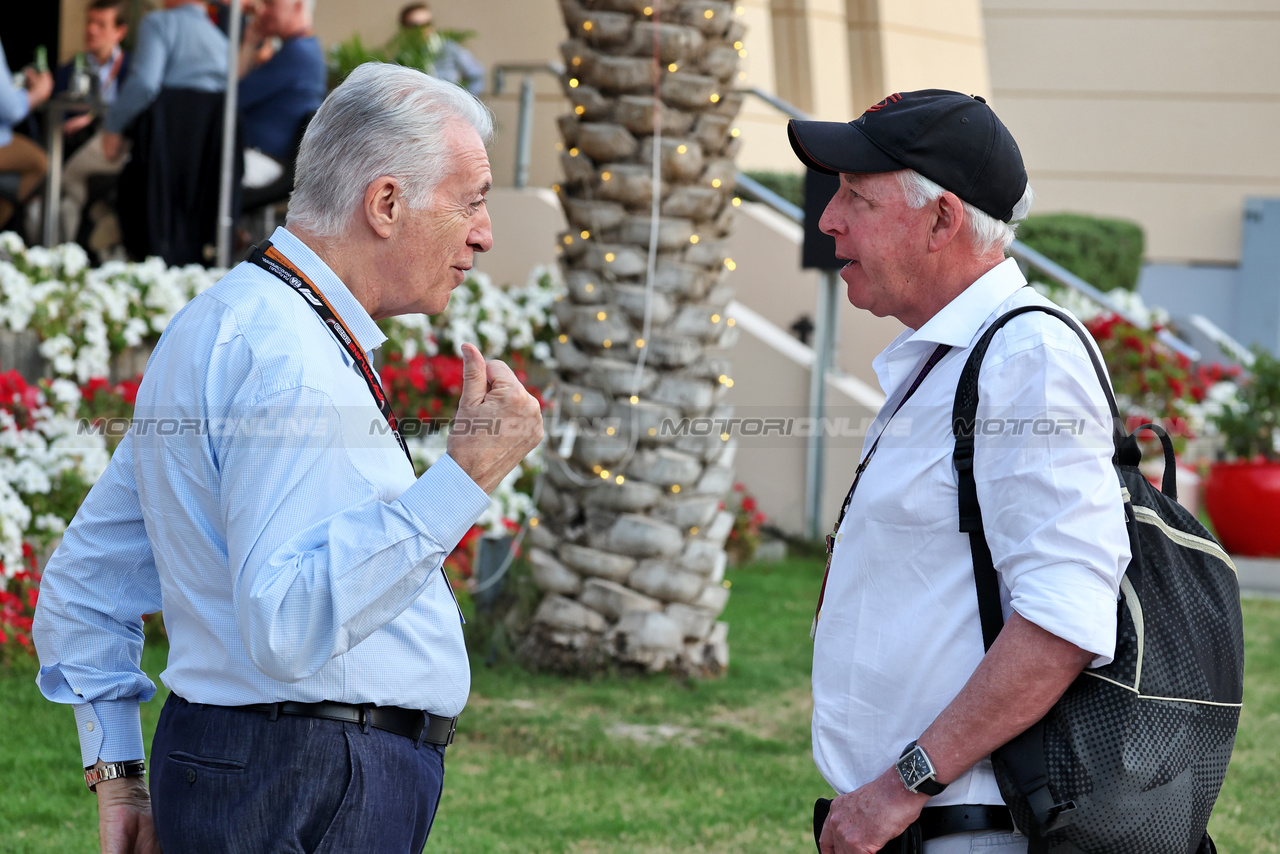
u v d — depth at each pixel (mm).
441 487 2539
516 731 6688
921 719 2818
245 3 11047
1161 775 2600
